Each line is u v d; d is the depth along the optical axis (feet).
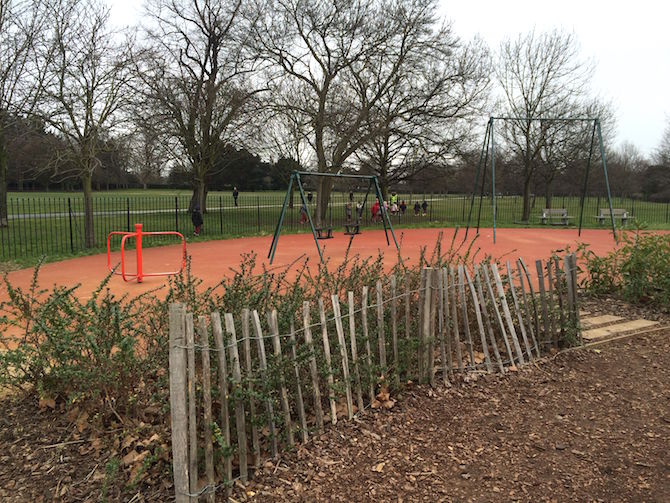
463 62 77.97
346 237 58.34
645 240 23.81
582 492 9.85
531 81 82.48
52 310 12.35
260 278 14.99
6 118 44.11
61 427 11.59
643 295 23.30
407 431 12.12
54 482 9.92
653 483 10.11
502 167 102.06
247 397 10.15
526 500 9.62
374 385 13.60
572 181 125.70
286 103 74.79
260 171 206.39
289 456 10.93
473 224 77.41
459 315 16.85
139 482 9.83
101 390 11.48
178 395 8.84
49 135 46.50
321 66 73.67
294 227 72.28
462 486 10.05
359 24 71.46
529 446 11.53
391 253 42.96
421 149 84.02
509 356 15.93
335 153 75.41
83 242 52.47
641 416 12.91
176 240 54.39
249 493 9.78
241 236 58.70
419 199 157.07
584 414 13.05
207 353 9.34
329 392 12.08
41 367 12.01
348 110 69.77
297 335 11.79
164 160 74.49
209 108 72.38
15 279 31.09
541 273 17.07
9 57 42.42
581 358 16.88
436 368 14.96
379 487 9.98
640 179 170.30
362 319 12.98
